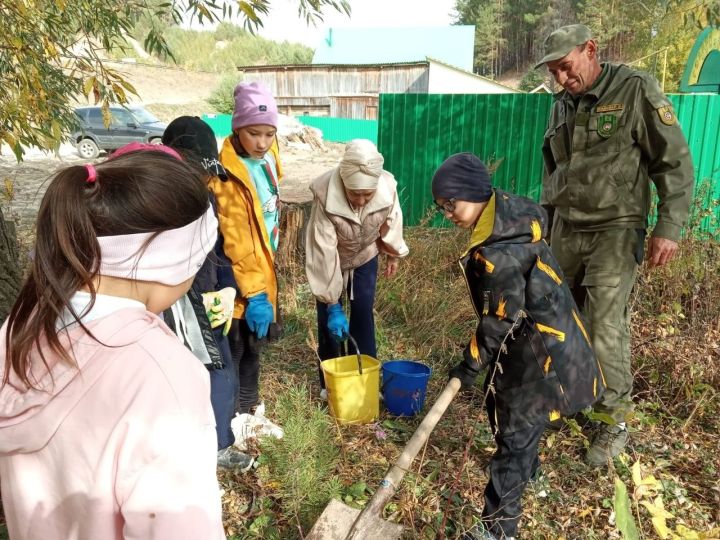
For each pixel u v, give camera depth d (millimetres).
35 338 946
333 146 23297
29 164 14391
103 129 15672
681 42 14914
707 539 1271
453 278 5113
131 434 894
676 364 3342
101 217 943
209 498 953
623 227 2855
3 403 970
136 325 975
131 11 3383
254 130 2658
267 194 2908
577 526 2465
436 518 2477
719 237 4734
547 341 2174
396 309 4555
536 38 65000
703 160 6109
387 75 28031
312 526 2289
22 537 984
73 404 919
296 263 5457
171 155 1080
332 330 3076
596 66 2877
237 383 2984
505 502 2246
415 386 3129
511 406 2260
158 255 991
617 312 2844
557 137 3105
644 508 2455
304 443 2588
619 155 2820
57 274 939
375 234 3131
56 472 939
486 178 2205
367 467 2801
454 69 26656
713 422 3102
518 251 2113
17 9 2713
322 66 29438
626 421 2777
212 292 2447
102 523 915
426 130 6770
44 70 3219
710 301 3865
